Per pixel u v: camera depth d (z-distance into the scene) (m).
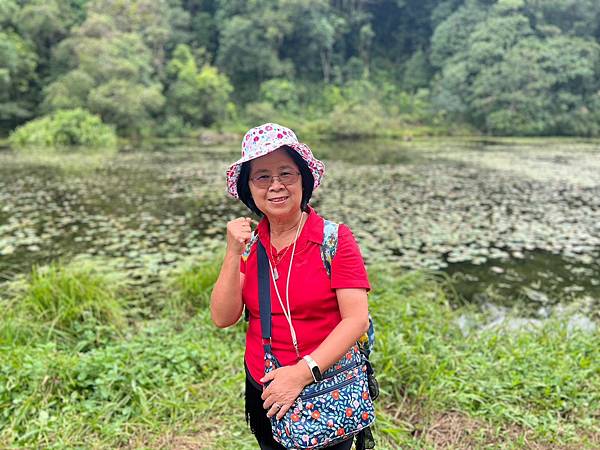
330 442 1.43
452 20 42.72
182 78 36.00
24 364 2.85
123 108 30.34
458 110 37.53
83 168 16.19
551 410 2.72
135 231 7.77
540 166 16.61
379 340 3.24
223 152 22.73
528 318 4.60
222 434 2.52
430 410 2.74
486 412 2.71
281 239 1.51
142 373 2.89
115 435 2.46
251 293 1.53
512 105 35.34
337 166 16.69
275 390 1.40
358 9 49.59
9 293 4.84
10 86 32.72
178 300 4.50
